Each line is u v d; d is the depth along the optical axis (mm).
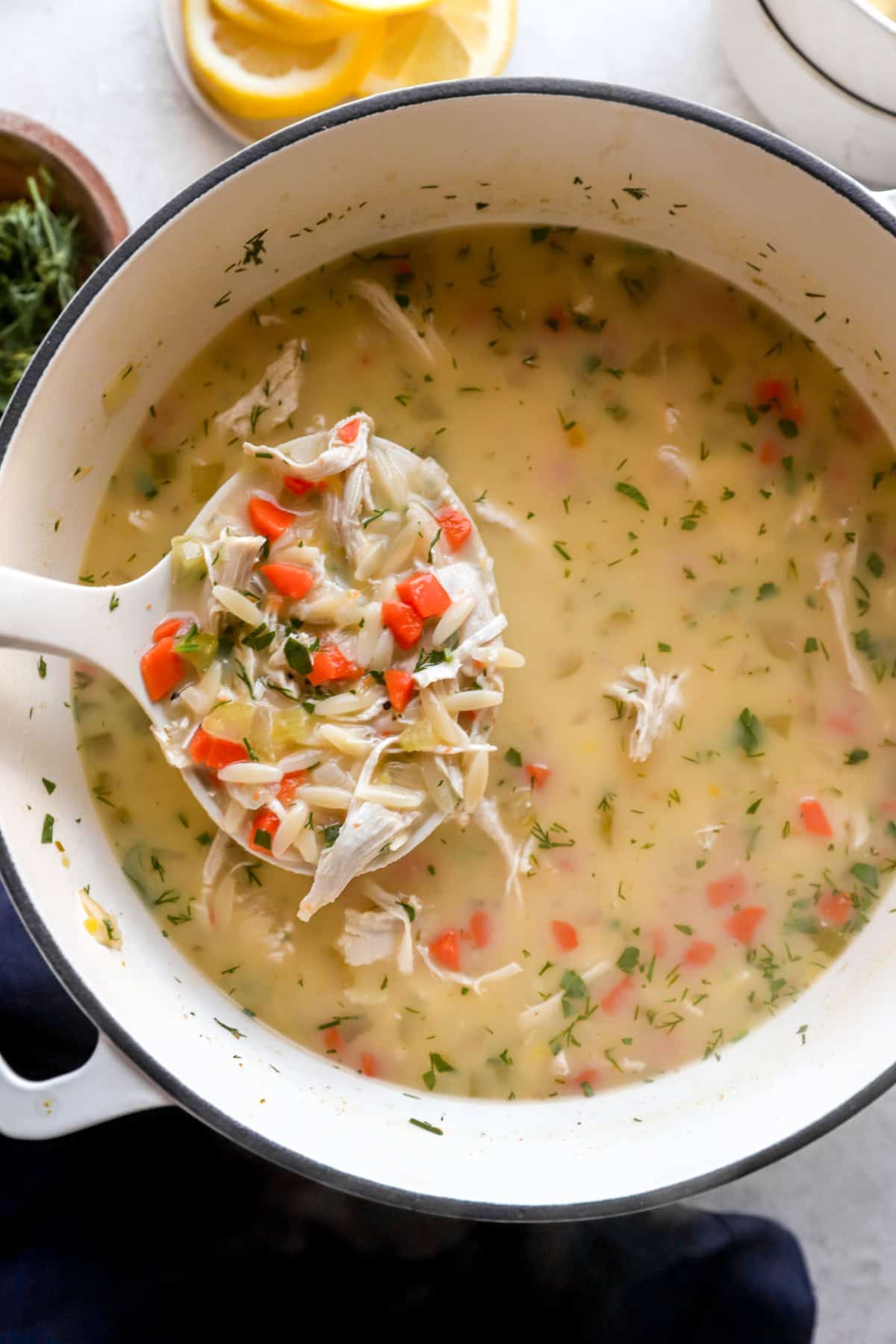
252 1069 533
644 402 547
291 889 540
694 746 543
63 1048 574
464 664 521
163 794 542
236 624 520
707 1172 505
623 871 542
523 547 542
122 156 593
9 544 519
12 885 501
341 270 547
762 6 546
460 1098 541
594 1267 576
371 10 558
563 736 541
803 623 545
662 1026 542
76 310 509
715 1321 570
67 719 542
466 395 545
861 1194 579
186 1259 573
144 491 544
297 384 543
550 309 548
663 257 550
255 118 584
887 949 542
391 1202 499
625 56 593
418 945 540
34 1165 575
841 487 548
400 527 524
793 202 523
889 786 547
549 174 537
